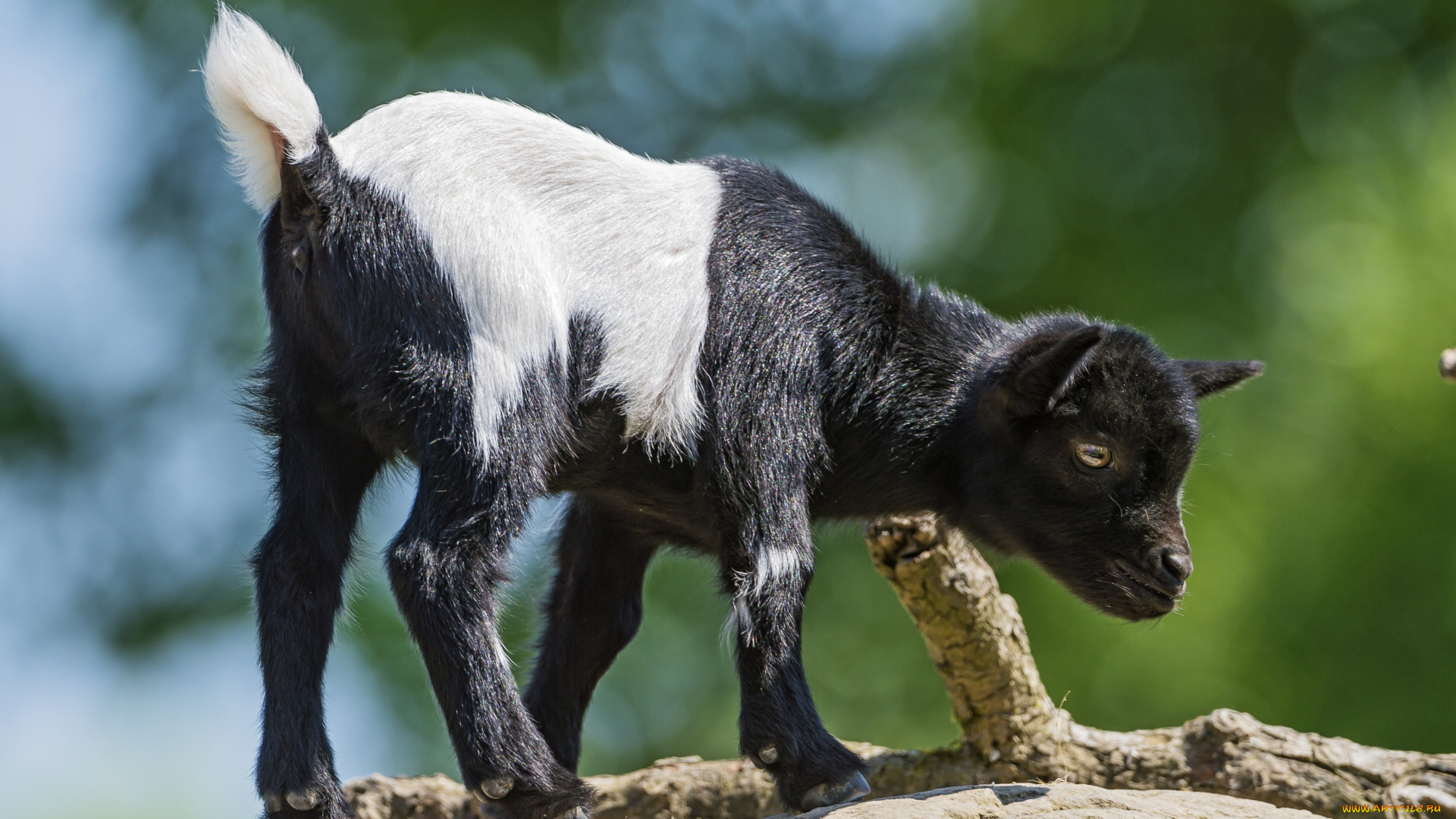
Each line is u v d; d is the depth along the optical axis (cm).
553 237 1297
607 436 1336
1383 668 3328
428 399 1238
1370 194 3569
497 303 1250
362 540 1377
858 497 1502
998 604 1645
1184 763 1622
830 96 3894
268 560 1295
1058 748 1653
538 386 1266
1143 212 3612
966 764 1669
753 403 1355
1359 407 3406
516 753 1226
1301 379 3428
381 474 1375
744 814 1694
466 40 3816
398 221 1254
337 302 1258
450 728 1226
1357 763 1572
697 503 1387
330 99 3709
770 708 1323
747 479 1351
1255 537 3238
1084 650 3097
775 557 1348
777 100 3903
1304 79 3781
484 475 1241
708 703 3406
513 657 1631
